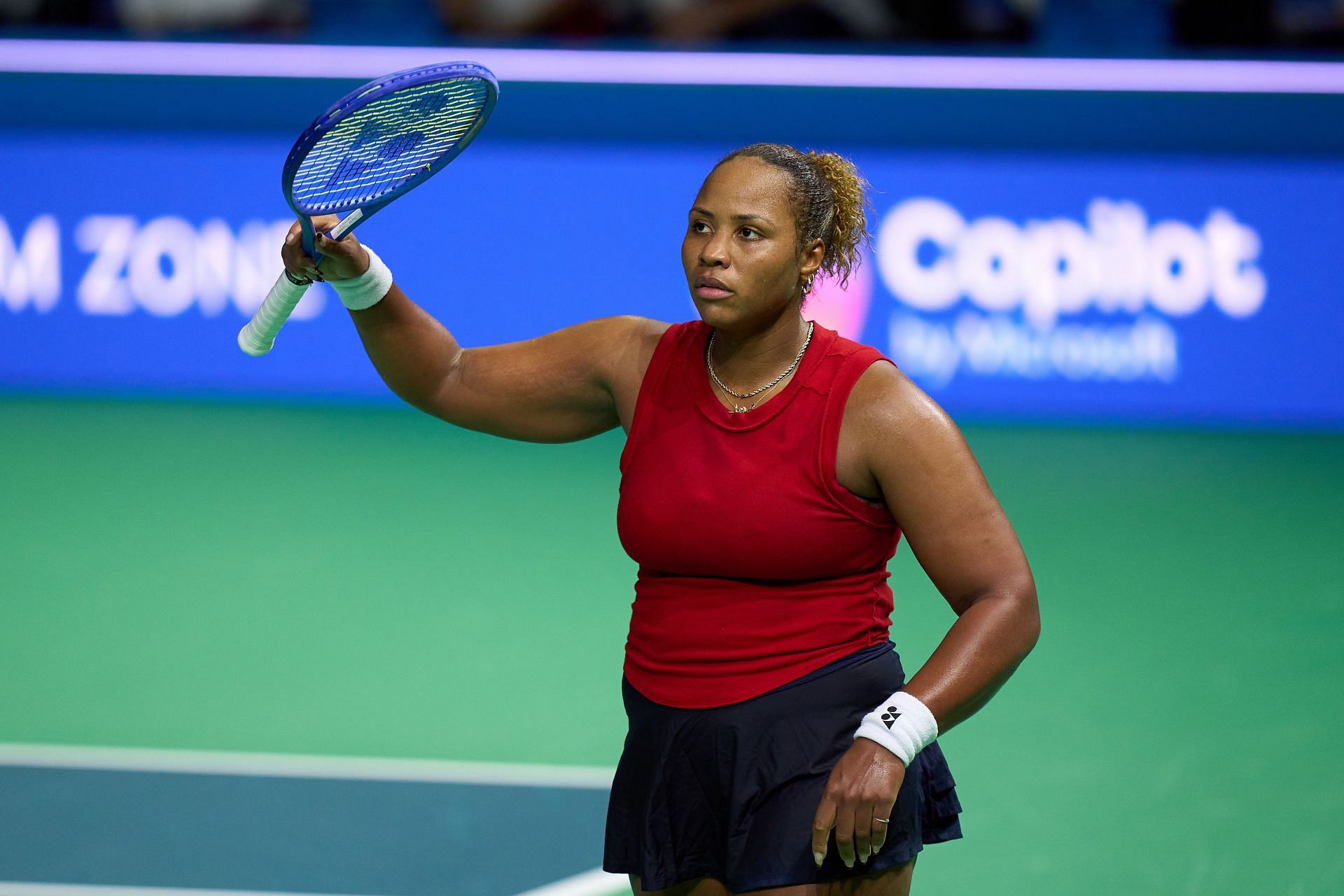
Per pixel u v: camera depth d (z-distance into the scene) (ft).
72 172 106.83
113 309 107.96
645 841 32.60
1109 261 104.73
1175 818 54.80
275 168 106.42
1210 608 75.77
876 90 104.32
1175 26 113.50
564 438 36.73
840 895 31.78
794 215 31.12
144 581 78.23
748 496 31.37
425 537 85.30
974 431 103.04
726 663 32.01
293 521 87.30
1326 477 96.02
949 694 29.81
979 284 104.73
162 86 105.40
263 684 66.39
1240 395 105.40
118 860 51.34
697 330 33.42
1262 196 104.47
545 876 50.60
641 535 32.55
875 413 31.24
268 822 54.19
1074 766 58.70
